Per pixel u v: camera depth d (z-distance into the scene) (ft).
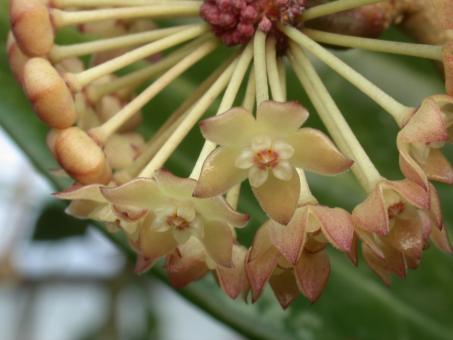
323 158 0.25
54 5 0.29
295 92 0.41
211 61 0.41
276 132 0.26
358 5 0.28
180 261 0.27
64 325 0.73
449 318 0.37
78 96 0.30
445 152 0.41
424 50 0.28
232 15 0.29
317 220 0.26
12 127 0.35
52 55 0.29
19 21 0.28
